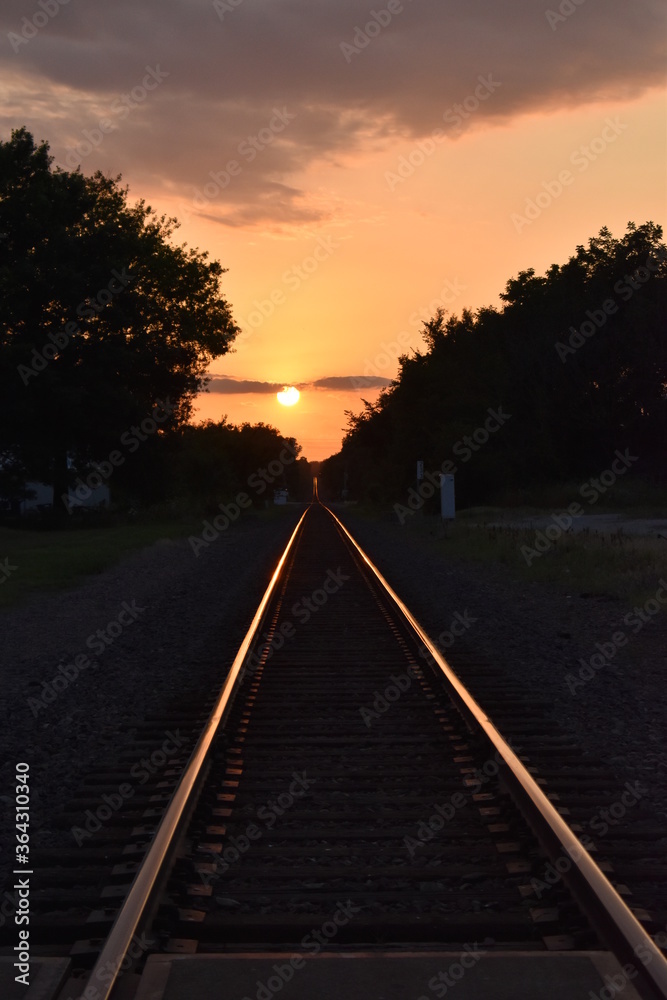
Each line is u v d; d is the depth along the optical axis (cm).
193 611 1576
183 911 436
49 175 4503
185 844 520
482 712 739
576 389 4947
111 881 476
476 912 445
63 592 1895
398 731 783
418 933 425
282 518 6756
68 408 4212
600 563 1970
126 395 4406
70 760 738
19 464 4428
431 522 4172
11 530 4025
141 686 1000
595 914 412
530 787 545
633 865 500
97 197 5250
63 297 4225
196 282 5825
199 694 931
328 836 546
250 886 480
